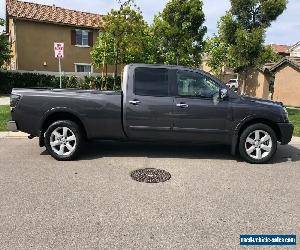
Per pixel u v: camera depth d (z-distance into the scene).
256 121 6.71
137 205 4.48
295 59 23.20
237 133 6.59
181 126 6.55
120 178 5.56
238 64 17.02
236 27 16.45
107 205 4.46
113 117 6.53
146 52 22.89
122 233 3.73
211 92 6.57
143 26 19.38
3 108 13.06
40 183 5.25
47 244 3.48
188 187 5.21
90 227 3.85
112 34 18.73
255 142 6.62
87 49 27.53
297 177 5.85
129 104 6.49
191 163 6.57
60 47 11.72
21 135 8.78
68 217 4.09
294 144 8.68
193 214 4.25
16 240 3.54
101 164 6.36
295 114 15.11
